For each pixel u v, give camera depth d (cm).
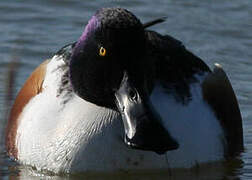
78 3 1866
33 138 1166
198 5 1867
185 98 1130
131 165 1130
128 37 1030
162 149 995
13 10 1828
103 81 1061
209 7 1858
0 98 1421
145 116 1008
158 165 1134
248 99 1469
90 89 1083
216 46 1681
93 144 1117
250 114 1417
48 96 1164
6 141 1273
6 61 1564
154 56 1120
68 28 1753
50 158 1147
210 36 1725
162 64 1120
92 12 1830
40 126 1157
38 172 1169
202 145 1149
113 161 1125
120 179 1141
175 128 1118
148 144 993
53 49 1642
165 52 1132
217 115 1194
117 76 1043
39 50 1638
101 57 1050
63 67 1164
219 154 1181
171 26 1758
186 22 1775
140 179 1145
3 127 1194
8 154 1259
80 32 1733
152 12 1812
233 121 1235
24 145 1189
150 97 1085
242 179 1169
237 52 1661
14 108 1270
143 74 1034
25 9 1834
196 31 1741
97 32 1052
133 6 1845
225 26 1761
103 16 1049
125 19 1037
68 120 1130
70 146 1127
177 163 1138
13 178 1159
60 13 1825
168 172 1145
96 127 1115
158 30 1736
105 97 1075
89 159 1125
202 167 1161
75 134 1123
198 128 1141
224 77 1240
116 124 1112
